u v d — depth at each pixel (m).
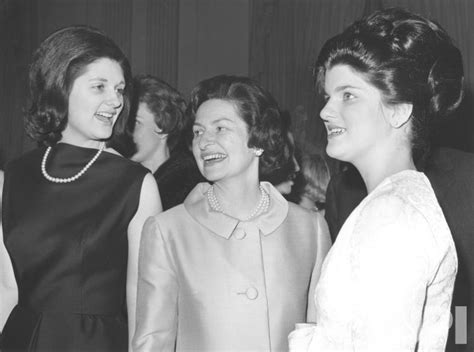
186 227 2.75
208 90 2.82
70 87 2.85
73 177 2.94
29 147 9.14
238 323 2.63
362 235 1.80
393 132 2.01
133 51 8.95
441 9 6.61
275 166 2.87
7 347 2.86
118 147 3.15
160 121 4.50
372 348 1.70
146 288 2.67
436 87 2.04
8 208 2.96
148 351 2.57
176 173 4.09
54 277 2.84
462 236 2.87
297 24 7.98
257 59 8.30
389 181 1.92
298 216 2.86
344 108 2.01
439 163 2.99
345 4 7.59
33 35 9.20
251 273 2.69
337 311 1.85
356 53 1.99
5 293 2.98
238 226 2.77
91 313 2.83
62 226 2.87
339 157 2.04
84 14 9.08
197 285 2.66
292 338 2.03
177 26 8.91
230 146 2.73
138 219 2.92
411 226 1.78
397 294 1.71
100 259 2.86
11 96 9.19
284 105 8.01
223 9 8.76
